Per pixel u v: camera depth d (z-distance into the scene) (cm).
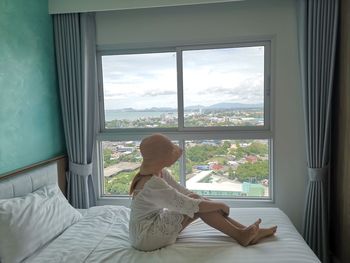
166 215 171
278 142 270
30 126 235
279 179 272
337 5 234
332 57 237
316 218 250
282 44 262
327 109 242
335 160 248
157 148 175
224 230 168
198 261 146
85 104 273
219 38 269
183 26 273
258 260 145
